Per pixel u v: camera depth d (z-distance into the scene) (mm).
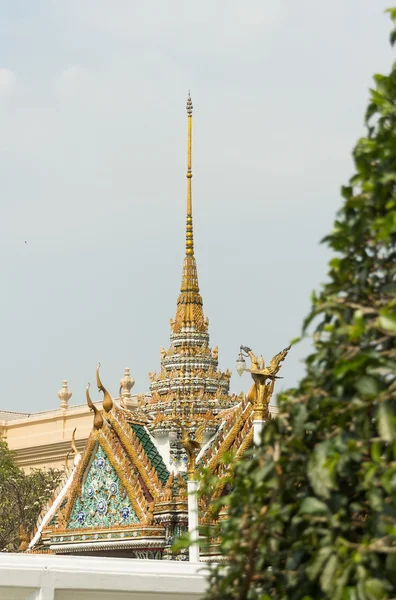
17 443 105812
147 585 20750
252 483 10070
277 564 10312
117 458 33656
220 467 32000
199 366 36156
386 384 9188
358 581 8562
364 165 10219
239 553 10203
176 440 33875
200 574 21297
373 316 9742
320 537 9555
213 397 35531
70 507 35250
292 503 10203
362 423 9203
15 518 75000
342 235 10219
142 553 32719
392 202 9211
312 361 9898
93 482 34531
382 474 8773
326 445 9258
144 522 32156
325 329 9875
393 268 9891
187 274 38312
